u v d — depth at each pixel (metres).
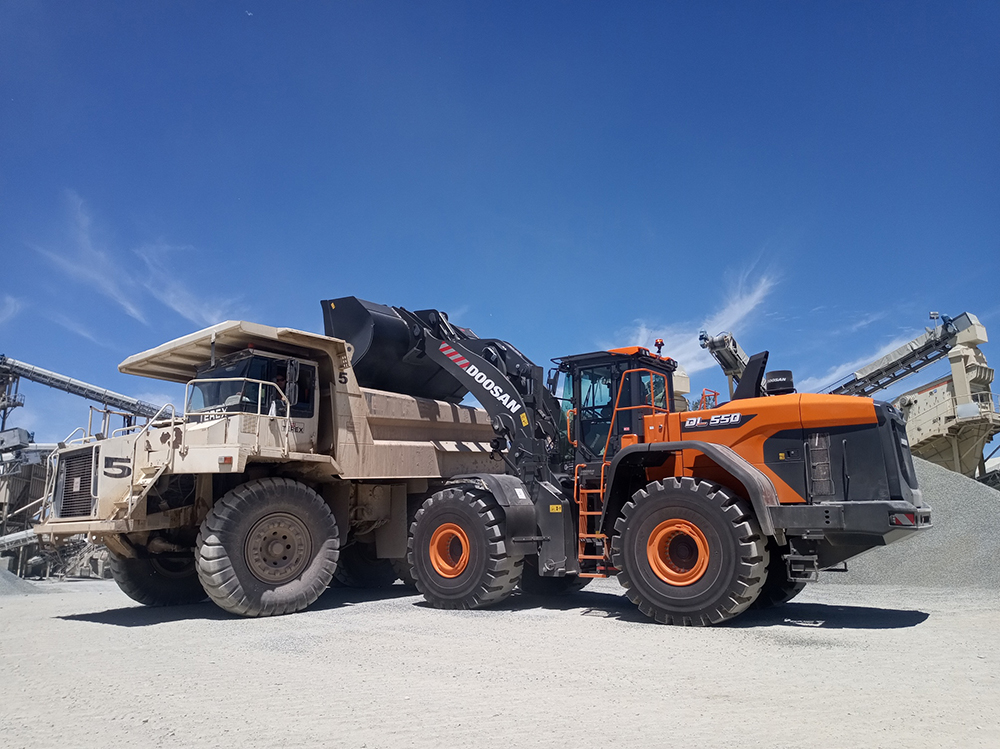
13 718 4.04
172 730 3.76
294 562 8.91
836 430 7.34
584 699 4.30
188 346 9.47
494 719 3.88
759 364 8.68
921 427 20.31
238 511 8.50
